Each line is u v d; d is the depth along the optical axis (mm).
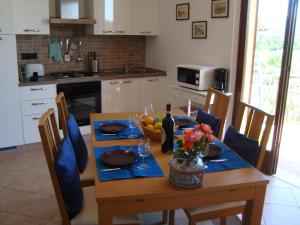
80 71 4746
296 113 4578
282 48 3115
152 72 4809
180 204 1594
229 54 3564
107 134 2328
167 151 2000
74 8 4090
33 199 2848
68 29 4520
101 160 1841
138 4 4617
